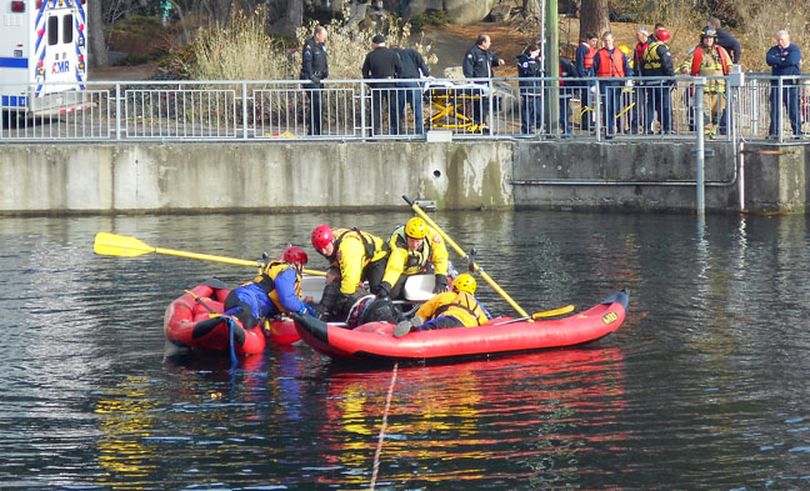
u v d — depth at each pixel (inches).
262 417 511.2
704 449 468.4
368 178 1102.4
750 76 1041.5
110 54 1833.2
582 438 481.4
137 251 666.2
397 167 1100.5
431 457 463.8
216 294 660.7
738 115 1047.6
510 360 595.2
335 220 1041.5
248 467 456.4
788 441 474.6
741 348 605.9
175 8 1973.4
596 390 542.0
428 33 1701.5
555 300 720.3
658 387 545.0
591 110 1119.6
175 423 504.4
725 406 516.4
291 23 1716.3
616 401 526.0
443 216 1071.6
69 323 671.1
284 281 611.8
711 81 1052.5
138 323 671.8
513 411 514.9
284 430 495.2
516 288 754.8
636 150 1071.0
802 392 533.0
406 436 486.6
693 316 673.6
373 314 615.5
